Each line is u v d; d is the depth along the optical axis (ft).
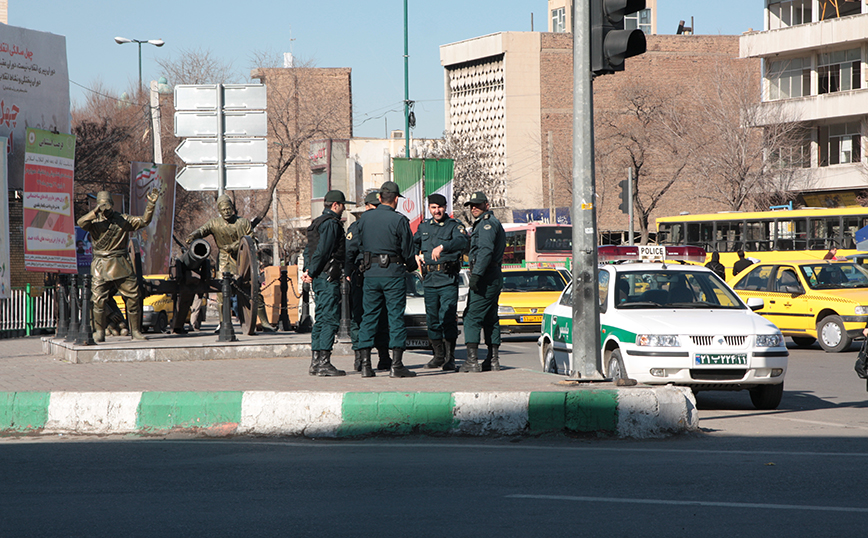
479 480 24.52
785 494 22.54
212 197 202.90
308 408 32.99
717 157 185.26
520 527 19.38
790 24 190.29
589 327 34.47
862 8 176.04
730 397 45.88
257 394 33.45
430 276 42.16
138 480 24.86
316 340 41.09
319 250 40.19
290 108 295.28
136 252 60.08
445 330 42.68
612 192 256.73
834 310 71.41
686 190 260.42
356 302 42.93
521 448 30.12
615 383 33.96
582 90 33.81
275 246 190.70
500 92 261.65
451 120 277.44
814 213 126.52
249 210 218.59
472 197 41.60
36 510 21.34
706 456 28.25
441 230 41.96
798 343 79.30
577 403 31.86
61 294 66.74
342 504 21.70
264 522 20.02
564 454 28.86
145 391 34.50
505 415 32.14
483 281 41.19
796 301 73.97
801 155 182.19
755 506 21.18
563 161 261.44
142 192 108.78
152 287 59.21
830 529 19.15
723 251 134.82
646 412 31.86
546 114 261.85
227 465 27.14
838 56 177.37
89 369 47.16
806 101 178.81
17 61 108.37
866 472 25.36
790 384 50.19
